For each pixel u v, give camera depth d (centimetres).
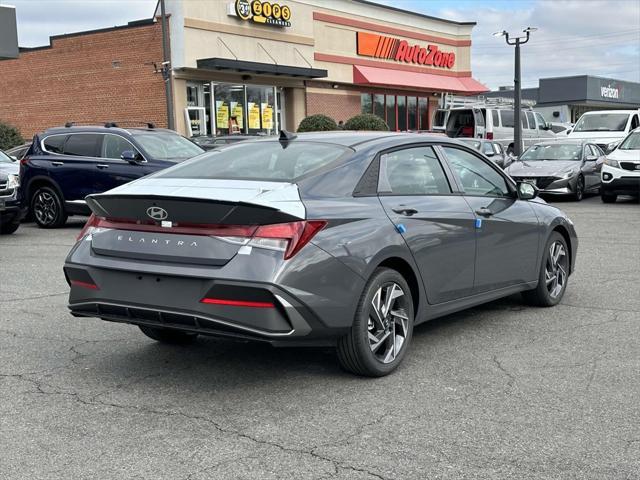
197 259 431
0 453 377
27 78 2908
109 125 1388
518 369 506
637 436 391
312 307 431
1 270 916
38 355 548
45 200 1387
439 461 362
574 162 1866
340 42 3281
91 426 412
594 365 513
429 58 3831
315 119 2705
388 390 466
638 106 6788
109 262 457
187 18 2522
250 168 495
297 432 400
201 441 390
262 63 2736
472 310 685
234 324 420
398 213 504
